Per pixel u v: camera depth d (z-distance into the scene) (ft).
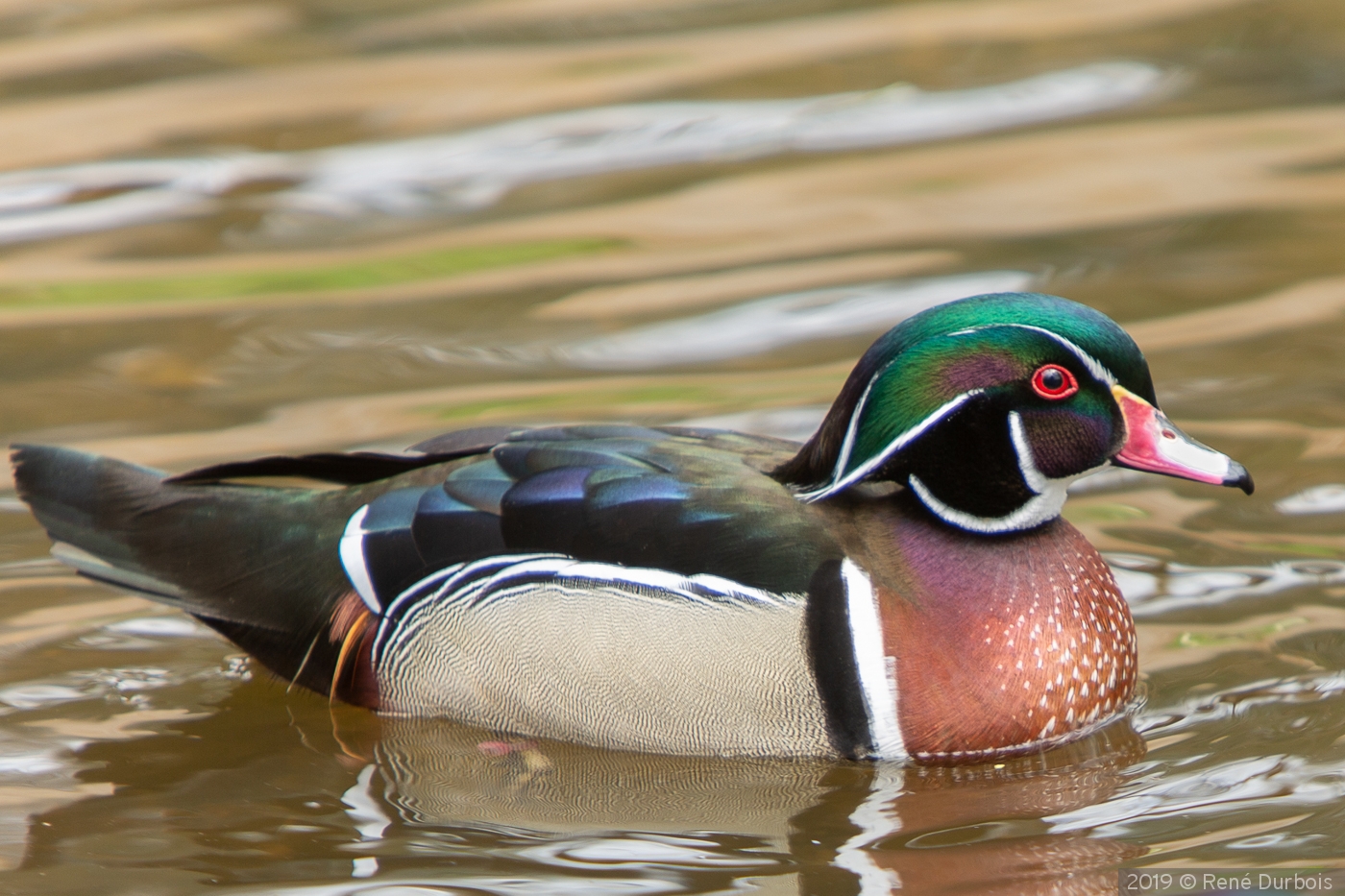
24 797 30.45
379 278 52.54
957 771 30.99
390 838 28.99
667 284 51.52
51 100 66.18
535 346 47.91
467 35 73.46
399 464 34.42
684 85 67.10
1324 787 29.30
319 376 46.44
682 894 26.99
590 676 31.35
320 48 72.08
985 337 31.12
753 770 31.04
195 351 48.06
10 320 49.90
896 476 31.94
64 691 34.14
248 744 32.42
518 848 28.58
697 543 31.01
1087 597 32.01
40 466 36.01
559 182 59.21
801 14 75.61
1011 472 31.45
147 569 34.86
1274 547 37.73
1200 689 32.96
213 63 70.13
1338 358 45.47
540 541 31.73
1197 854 27.61
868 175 59.16
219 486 35.35
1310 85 65.16
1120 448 31.32
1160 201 55.93
